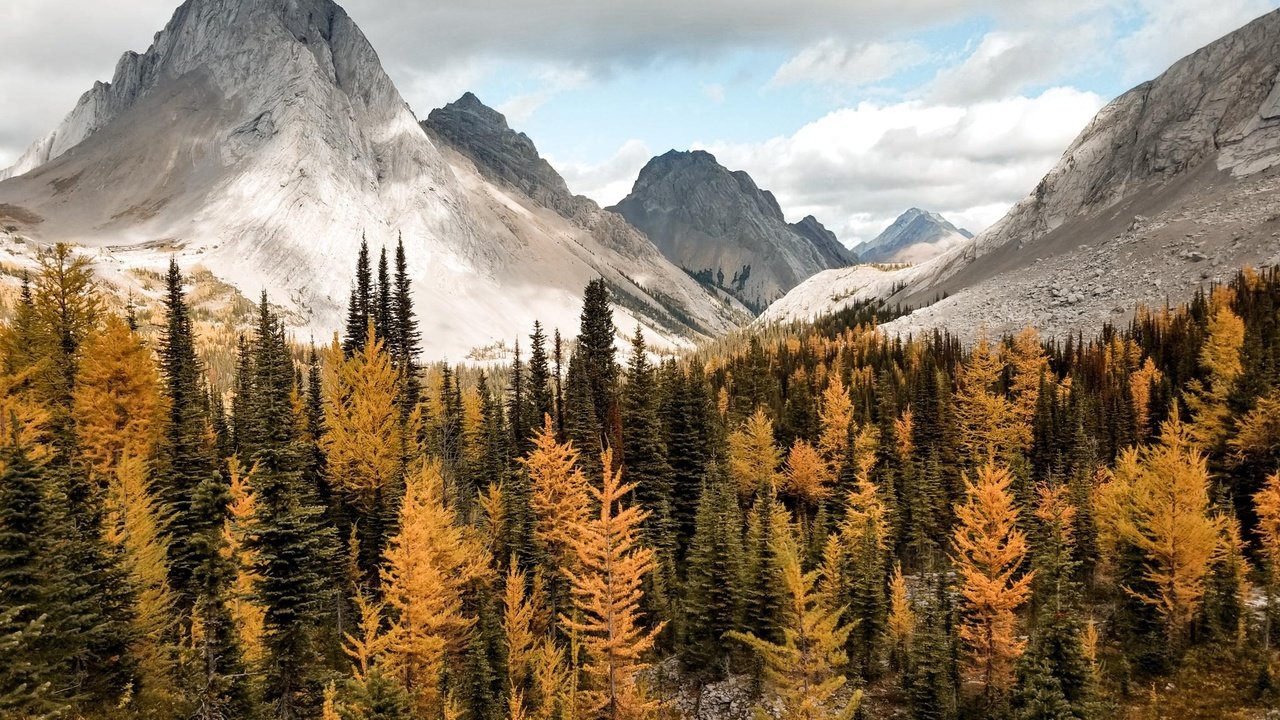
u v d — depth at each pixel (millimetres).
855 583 45750
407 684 31781
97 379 42312
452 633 37625
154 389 45156
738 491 66938
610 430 60938
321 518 44188
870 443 68938
